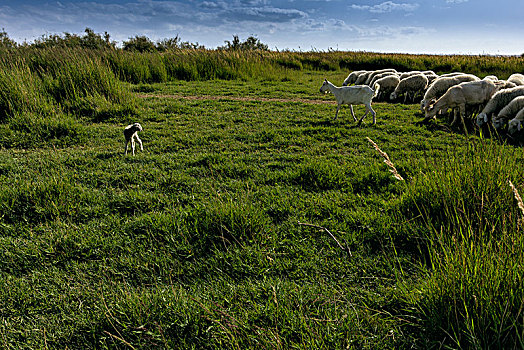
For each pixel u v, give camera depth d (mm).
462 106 9031
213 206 3912
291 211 4133
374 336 2320
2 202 4062
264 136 7578
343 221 3885
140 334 2377
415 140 7402
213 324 2420
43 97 9391
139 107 10383
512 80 10781
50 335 2453
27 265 3205
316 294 2758
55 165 5617
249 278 3004
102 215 4109
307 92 14789
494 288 2182
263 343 2244
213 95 13906
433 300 2377
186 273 3131
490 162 3670
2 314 2645
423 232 3359
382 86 13984
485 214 3229
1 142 6941
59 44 20875
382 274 3043
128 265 3191
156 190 4797
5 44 17703
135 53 19141
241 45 30953
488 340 2016
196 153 6508
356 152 6637
